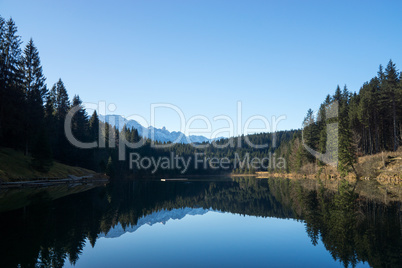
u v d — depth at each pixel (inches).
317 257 417.4
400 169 1732.3
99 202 1112.8
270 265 385.1
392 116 2313.0
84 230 597.0
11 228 593.3
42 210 824.3
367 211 785.6
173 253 449.7
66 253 435.2
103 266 376.8
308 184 2101.4
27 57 2278.5
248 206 1136.2
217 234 608.4
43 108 2409.0
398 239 499.2
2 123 1782.7
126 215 855.1
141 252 454.3
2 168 1604.3
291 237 558.9
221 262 399.9
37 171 1904.5
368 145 2711.6
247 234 603.8
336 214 770.8
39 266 369.7
